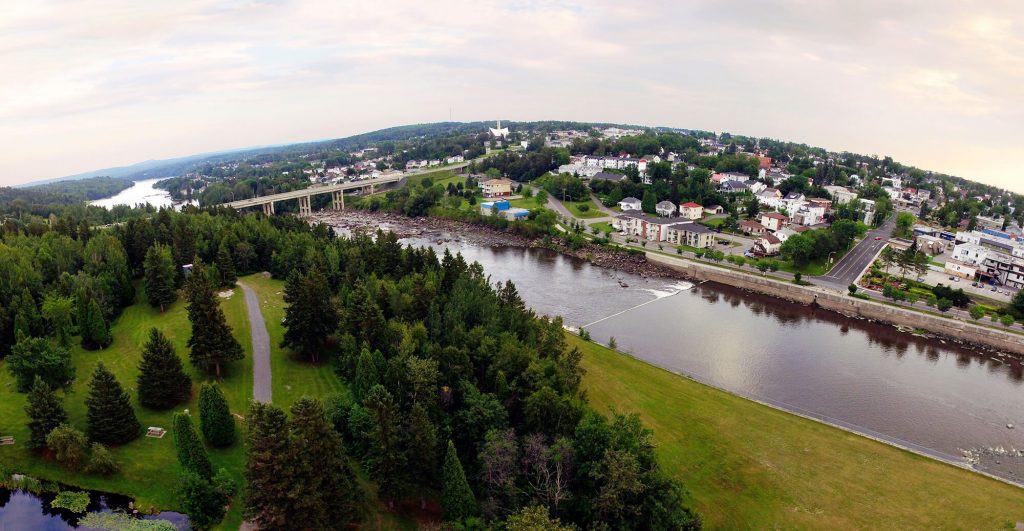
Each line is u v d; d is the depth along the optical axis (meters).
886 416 96.75
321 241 158.25
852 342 130.88
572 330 134.75
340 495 55.47
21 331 84.75
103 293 108.44
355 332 91.44
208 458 62.22
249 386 85.12
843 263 190.62
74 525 58.81
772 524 64.88
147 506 61.84
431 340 90.56
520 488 59.03
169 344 77.69
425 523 59.47
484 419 66.94
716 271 183.38
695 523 57.84
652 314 149.88
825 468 76.38
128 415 69.56
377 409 58.03
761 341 130.88
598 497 55.88
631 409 89.94
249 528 57.28
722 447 80.44
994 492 72.25
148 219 166.12
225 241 144.50
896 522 65.56
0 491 63.16
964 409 99.50
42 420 65.56
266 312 115.75
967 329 132.25
